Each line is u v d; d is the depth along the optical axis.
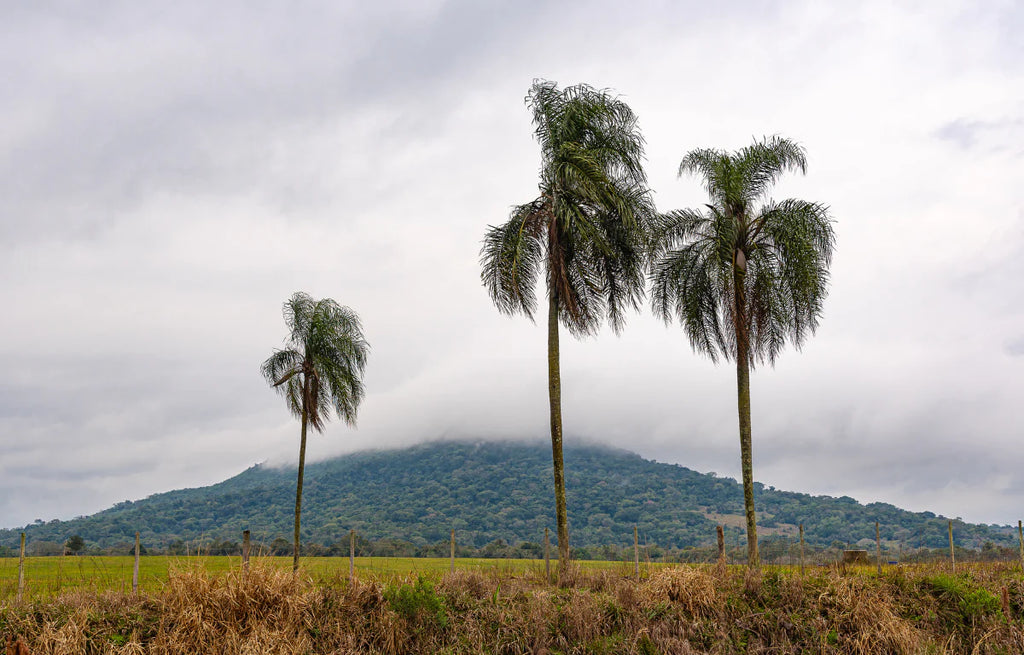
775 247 24.12
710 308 25.53
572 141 23.33
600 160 22.97
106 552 46.53
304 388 28.98
